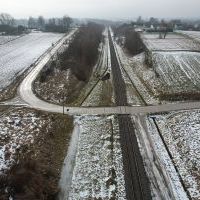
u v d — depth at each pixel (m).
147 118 50.00
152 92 62.84
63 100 57.19
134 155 39.50
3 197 29.33
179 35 147.25
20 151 38.69
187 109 53.44
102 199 32.00
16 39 150.25
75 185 34.09
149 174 35.75
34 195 30.17
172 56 91.81
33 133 43.91
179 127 46.84
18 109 52.75
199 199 31.88
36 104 55.22
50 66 81.50
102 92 62.53
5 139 41.84
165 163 37.91
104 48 120.44
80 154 39.94
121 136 44.31
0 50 116.38
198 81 69.75
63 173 36.06
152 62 85.62
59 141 43.00
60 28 194.12
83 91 63.78
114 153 40.03
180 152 40.28
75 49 98.00
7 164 35.66
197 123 47.84
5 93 61.53
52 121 48.12
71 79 67.75
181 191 33.09
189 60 87.56
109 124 47.91
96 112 52.09
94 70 81.88
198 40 126.88
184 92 61.62
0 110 52.47
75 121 49.12
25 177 31.58
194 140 42.84
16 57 101.00
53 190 32.69
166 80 70.44
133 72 79.38
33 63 89.38
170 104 55.84
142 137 44.12
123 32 175.00
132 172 36.06
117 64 88.50
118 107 54.28
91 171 36.44
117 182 34.44
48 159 38.00
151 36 142.50
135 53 104.75
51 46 121.81
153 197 32.03
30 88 64.00
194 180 34.78
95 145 42.12
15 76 75.12
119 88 65.06
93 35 145.12
